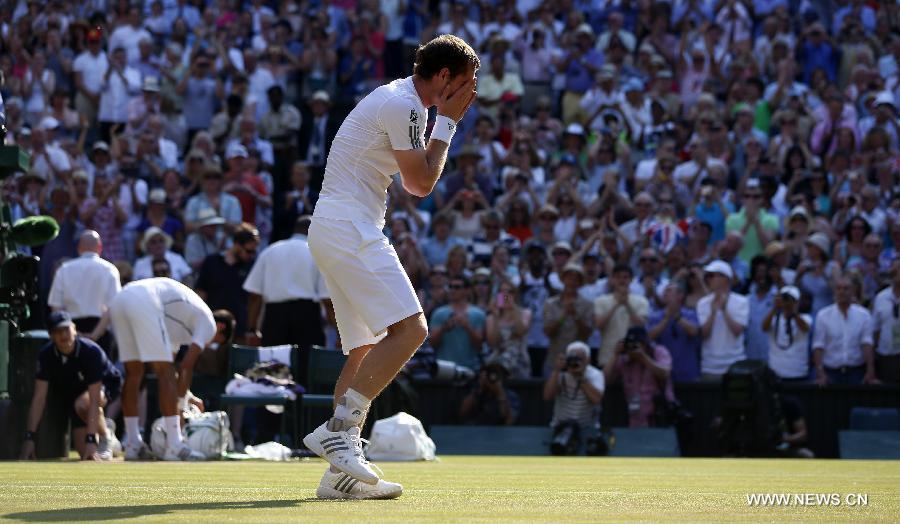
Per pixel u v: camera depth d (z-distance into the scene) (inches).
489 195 2121.1
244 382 1382.9
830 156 2159.2
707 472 1014.4
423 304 1809.8
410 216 2050.9
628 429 1637.6
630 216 2044.8
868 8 2679.6
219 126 2292.1
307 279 1497.3
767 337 1769.2
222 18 2539.4
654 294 1815.9
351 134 583.2
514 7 2605.8
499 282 1855.3
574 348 1614.2
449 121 586.6
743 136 2228.1
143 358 1194.0
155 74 2400.3
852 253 1948.8
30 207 1950.1
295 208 2119.8
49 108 2297.0
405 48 2532.0
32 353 1269.7
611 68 2367.1
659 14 2546.8
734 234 1881.2
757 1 2623.0
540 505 552.4
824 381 1728.6
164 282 1237.1
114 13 2532.0
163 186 2161.7
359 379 572.7
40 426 1259.2
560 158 2242.9
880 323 1761.8
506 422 1669.5
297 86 2500.0
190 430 1241.4
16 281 1076.5
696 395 1711.4
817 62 2504.9
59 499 568.7
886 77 2477.9
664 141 2198.6
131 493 616.7
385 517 470.0
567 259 1855.3
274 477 808.9
